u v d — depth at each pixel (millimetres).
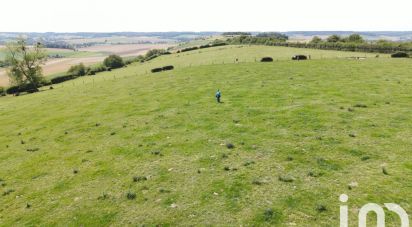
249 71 62062
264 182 19797
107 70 121188
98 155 27531
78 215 18656
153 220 17188
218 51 114062
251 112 34531
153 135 30656
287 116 31906
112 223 17422
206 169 22297
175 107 40375
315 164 21609
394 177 18953
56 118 43031
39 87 98188
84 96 56688
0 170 27281
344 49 97562
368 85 43156
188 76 63250
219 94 40125
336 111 32250
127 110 41938
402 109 31781
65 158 28016
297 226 15516
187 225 16484
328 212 16297
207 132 29812
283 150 24234
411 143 23500
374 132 26172
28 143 33969
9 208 20656
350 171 20234
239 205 17672
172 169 22844
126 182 21797
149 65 103000
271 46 121250
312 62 68125
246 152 24516
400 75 49031
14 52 106375
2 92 93125
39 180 24281
